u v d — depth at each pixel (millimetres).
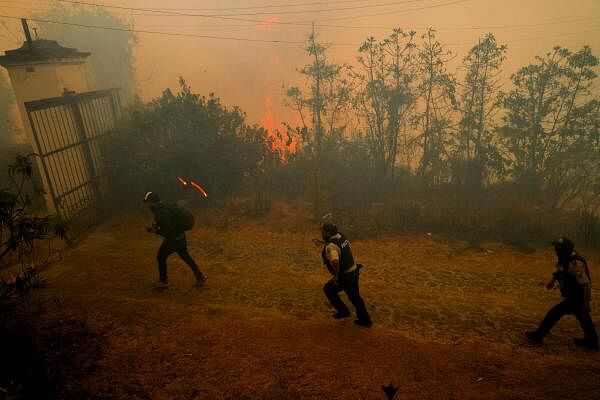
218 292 6156
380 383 3623
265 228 9227
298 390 3484
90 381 3508
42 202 10422
